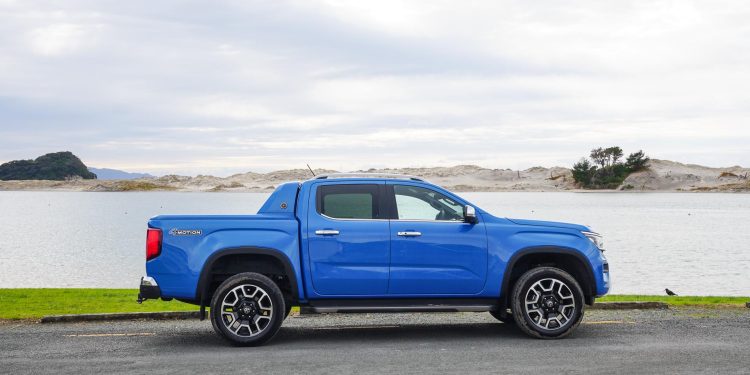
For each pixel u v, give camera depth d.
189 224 8.35
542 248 8.62
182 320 10.62
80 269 40.94
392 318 10.73
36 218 119.50
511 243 8.62
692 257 46.88
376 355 7.71
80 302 13.47
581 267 8.82
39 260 46.50
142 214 137.38
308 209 8.52
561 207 168.88
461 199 8.79
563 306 8.59
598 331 9.13
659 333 8.95
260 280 8.30
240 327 8.30
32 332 9.45
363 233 8.44
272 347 8.25
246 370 7.02
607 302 11.44
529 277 8.52
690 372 6.77
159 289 8.27
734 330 9.16
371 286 8.42
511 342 8.44
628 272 37.88
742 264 41.97
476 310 8.62
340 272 8.38
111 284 33.53
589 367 7.01
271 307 8.30
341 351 7.96
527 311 8.53
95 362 7.43
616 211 144.62
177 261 8.26
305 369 7.04
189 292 8.25
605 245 58.09
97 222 105.06
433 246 8.48
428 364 7.22
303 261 8.39
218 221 8.40
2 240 66.25
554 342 8.39
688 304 11.96
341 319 10.67
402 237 8.47
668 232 76.56
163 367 7.18
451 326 9.85
